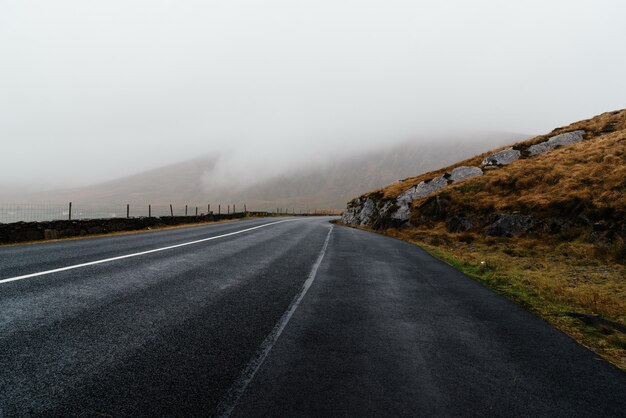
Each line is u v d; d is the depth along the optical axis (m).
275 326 4.64
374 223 34.12
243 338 4.16
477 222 21.50
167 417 2.57
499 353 4.21
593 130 32.69
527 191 22.11
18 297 5.09
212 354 3.67
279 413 2.71
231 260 9.48
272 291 6.46
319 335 4.42
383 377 3.40
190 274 7.37
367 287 7.31
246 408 2.75
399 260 11.55
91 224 15.95
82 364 3.26
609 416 2.94
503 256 14.67
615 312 6.88
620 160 20.20
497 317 5.75
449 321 5.36
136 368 3.26
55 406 2.61
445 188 28.80
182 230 19.28
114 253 9.50
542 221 17.72
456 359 3.95
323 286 7.15
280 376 3.30
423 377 3.45
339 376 3.37
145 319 4.55
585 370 3.87
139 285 6.20
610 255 12.83
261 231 20.23
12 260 7.99
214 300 5.62
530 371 3.76
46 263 7.67
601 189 17.19
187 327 4.37
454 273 9.71
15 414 2.48
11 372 3.03
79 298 5.23
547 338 4.86
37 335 3.82
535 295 7.84
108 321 4.38
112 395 2.80
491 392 3.23
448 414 2.83
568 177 21.06
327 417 2.69
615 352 4.55
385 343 4.29
